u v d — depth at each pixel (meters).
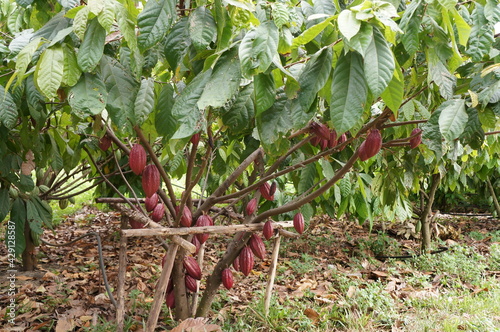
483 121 1.71
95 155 3.30
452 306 3.43
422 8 1.39
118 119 1.44
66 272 4.10
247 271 2.52
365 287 3.98
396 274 4.37
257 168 3.14
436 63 1.52
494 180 6.80
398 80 1.30
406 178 3.79
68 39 1.33
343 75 1.22
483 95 1.66
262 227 2.52
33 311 3.14
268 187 2.58
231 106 1.59
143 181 1.95
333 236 6.00
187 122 1.33
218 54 1.30
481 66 1.91
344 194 3.31
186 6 1.60
